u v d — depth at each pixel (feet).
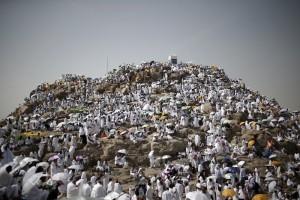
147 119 172.14
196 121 164.66
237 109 183.42
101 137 147.84
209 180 100.37
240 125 164.25
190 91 222.69
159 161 134.21
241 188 97.30
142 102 211.82
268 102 221.66
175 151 140.67
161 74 265.54
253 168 126.31
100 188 84.94
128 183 115.44
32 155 124.77
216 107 185.57
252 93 246.47
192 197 80.12
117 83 264.93
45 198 64.54
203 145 147.23
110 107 211.00
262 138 150.30
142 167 133.18
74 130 157.89
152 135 150.61
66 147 134.72
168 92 232.73
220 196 94.58
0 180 61.57
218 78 258.16
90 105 236.22
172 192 93.15
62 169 108.99
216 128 156.25
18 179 67.21
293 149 155.33
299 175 124.67
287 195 106.22
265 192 109.91
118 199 75.00
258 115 182.09
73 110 218.59
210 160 124.77
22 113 253.44
